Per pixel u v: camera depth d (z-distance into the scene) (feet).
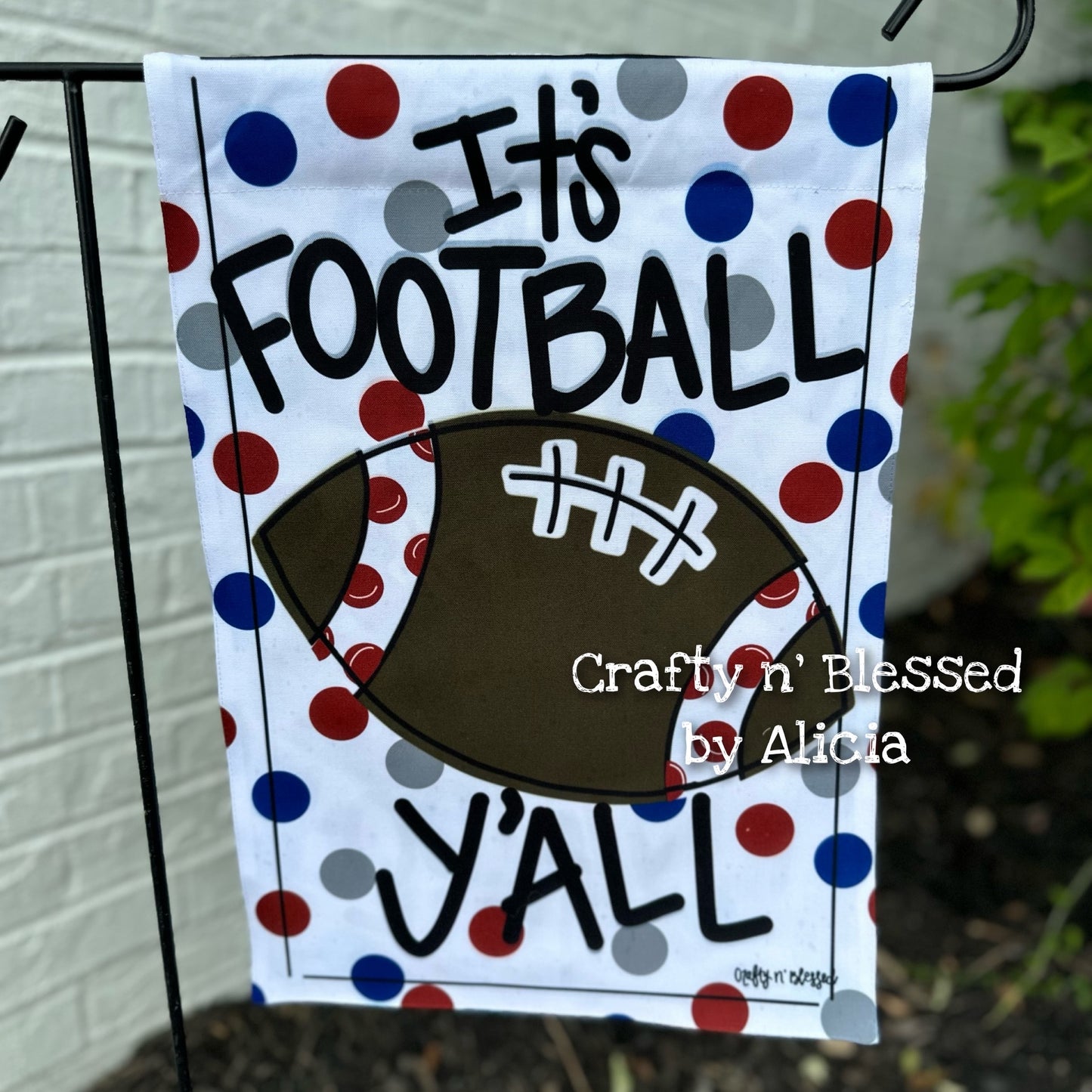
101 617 4.00
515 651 2.56
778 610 2.51
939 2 6.80
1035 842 6.14
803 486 2.44
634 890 2.71
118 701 4.13
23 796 3.91
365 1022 4.86
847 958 2.70
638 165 2.27
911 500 8.28
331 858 2.74
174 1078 4.44
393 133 2.26
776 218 2.29
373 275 2.35
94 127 3.59
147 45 3.63
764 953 2.72
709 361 2.37
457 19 4.49
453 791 2.67
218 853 4.65
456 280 2.34
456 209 2.30
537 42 4.79
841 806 2.62
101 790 4.16
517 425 2.43
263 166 2.29
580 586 2.52
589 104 2.24
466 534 2.50
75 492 3.84
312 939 2.80
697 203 2.29
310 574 2.53
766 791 2.63
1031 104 5.92
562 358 2.38
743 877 2.68
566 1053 4.75
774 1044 4.84
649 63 2.22
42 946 4.09
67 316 3.68
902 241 2.29
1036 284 4.92
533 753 2.63
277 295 2.36
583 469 2.45
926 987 5.17
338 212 2.31
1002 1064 4.70
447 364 2.39
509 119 2.25
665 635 2.54
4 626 3.74
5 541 3.68
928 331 7.77
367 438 2.45
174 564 4.20
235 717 2.64
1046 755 6.91
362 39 4.20
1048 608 4.78
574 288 2.34
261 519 2.50
